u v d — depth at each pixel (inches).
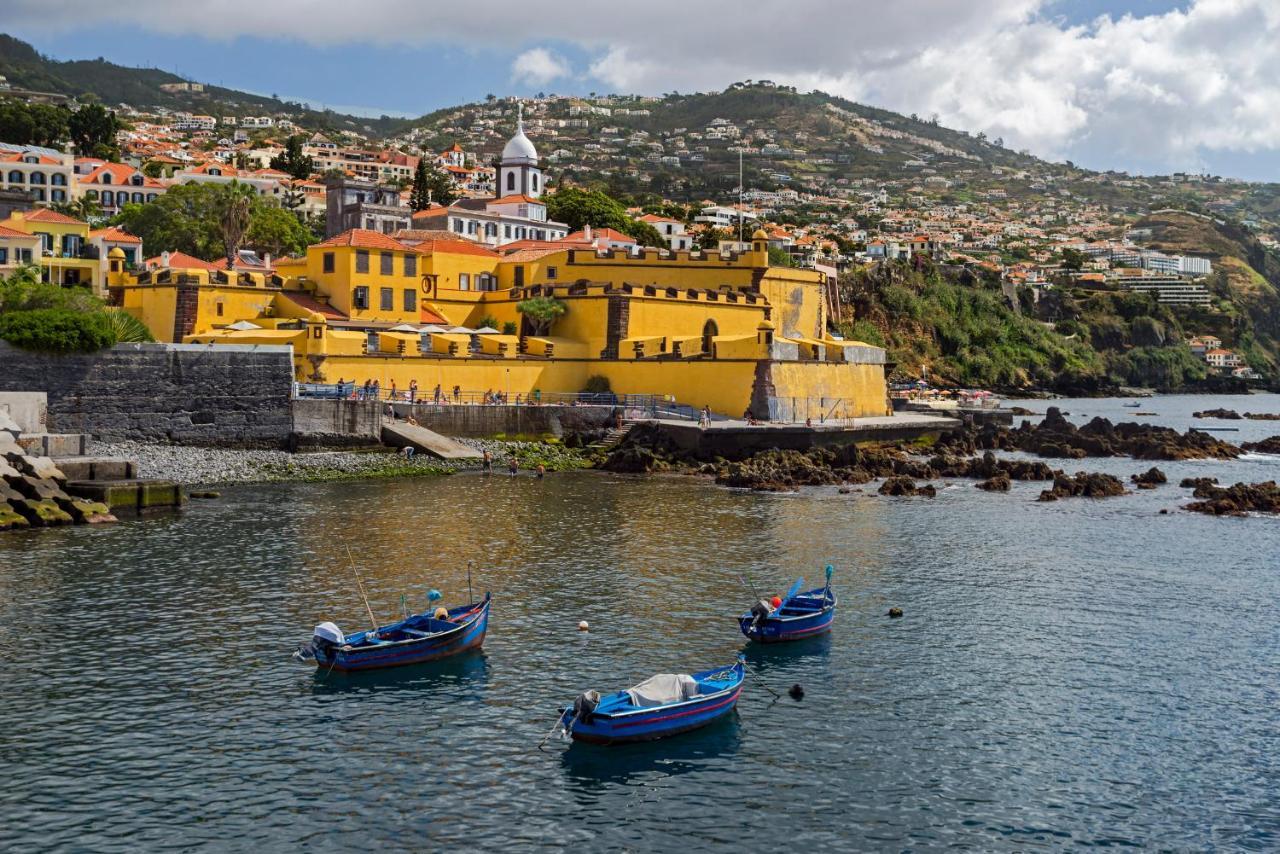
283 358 3720.5
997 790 1421.0
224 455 3553.2
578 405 4296.3
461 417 4087.1
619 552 2583.7
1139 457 4795.8
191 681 1727.4
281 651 1865.2
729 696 1633.9
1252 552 2696.9
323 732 1558.8
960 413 5871.1
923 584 2356.1
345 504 3093.0
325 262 4724.4
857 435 4439.0
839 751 1529.3
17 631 1930.4
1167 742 1558.8
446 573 2363.4
